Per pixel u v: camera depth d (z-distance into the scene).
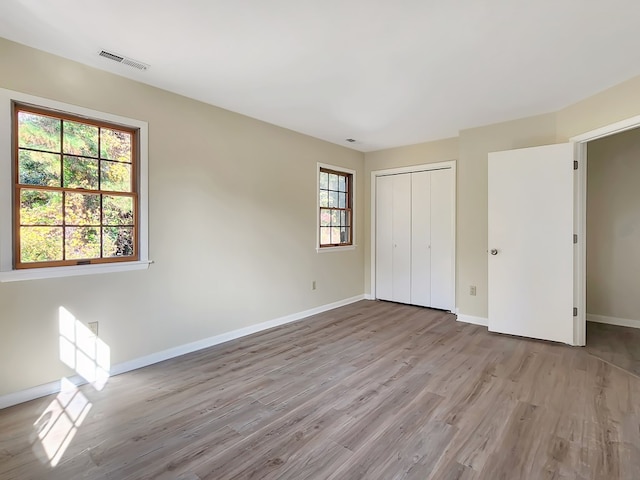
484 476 1.68
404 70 2.79
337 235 5.39
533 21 2.13
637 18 2.10
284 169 4.37
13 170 2.40
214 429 2.09
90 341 2.75
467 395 2.49
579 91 3.23
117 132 2.95
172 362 3.15
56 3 1.95
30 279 2.46
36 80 2.46
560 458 1.80
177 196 3.29
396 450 1.88
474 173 4.34
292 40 2.35
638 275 4.20
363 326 4.26
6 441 1.97
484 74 2.87
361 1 1.93
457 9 2.01
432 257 5.11
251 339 3.79
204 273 3.52
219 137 3.62
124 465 1.77
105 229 2.88
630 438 1.97
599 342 3.64
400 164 5.38
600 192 4.41
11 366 2.38
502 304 3.90
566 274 3.52
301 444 1.94
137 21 2.13
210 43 2.39
